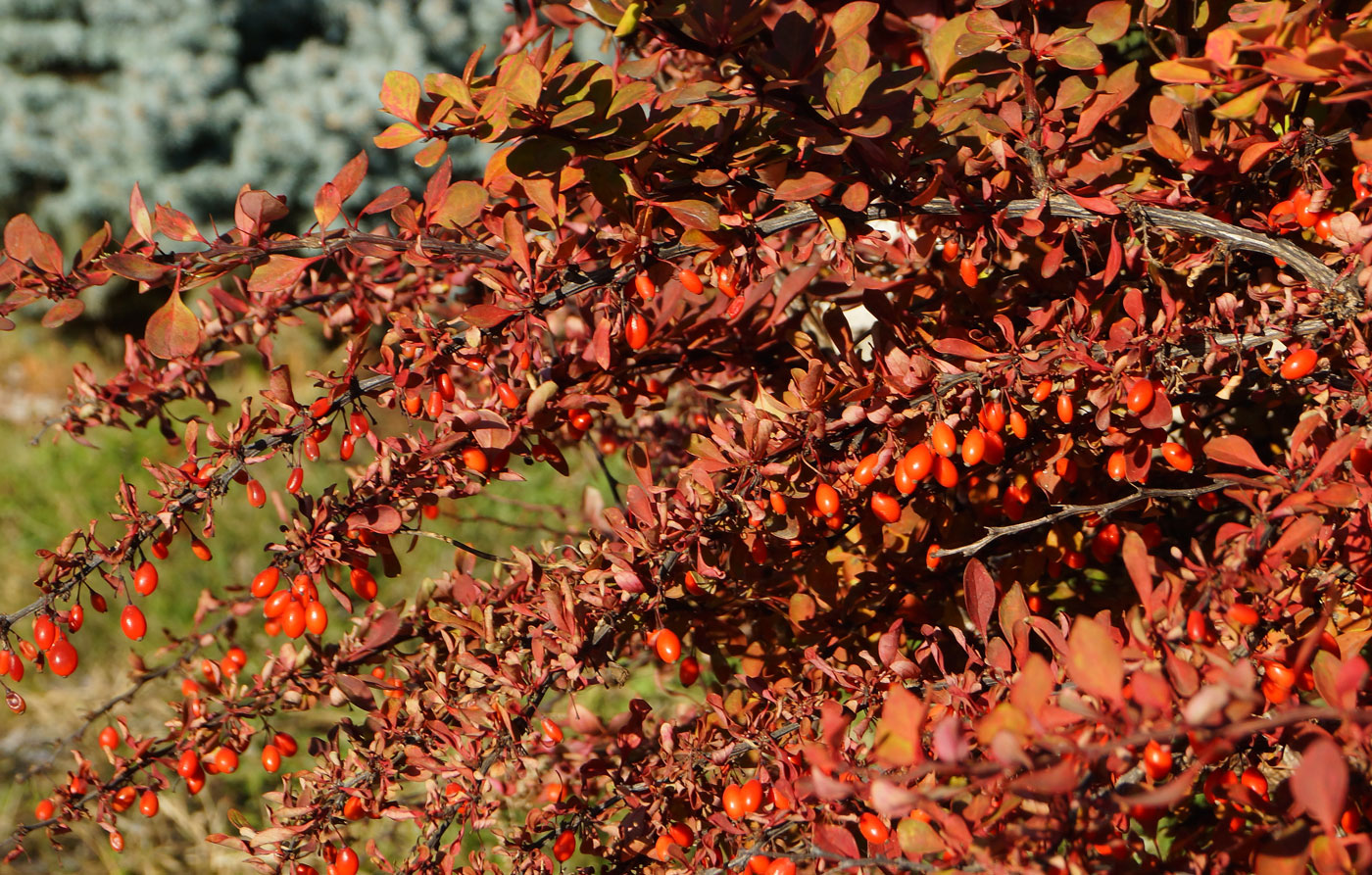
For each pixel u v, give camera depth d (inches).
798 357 71.2
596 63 67.0
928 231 69.3
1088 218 67.5
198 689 70.7
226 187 252.7
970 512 70.9
